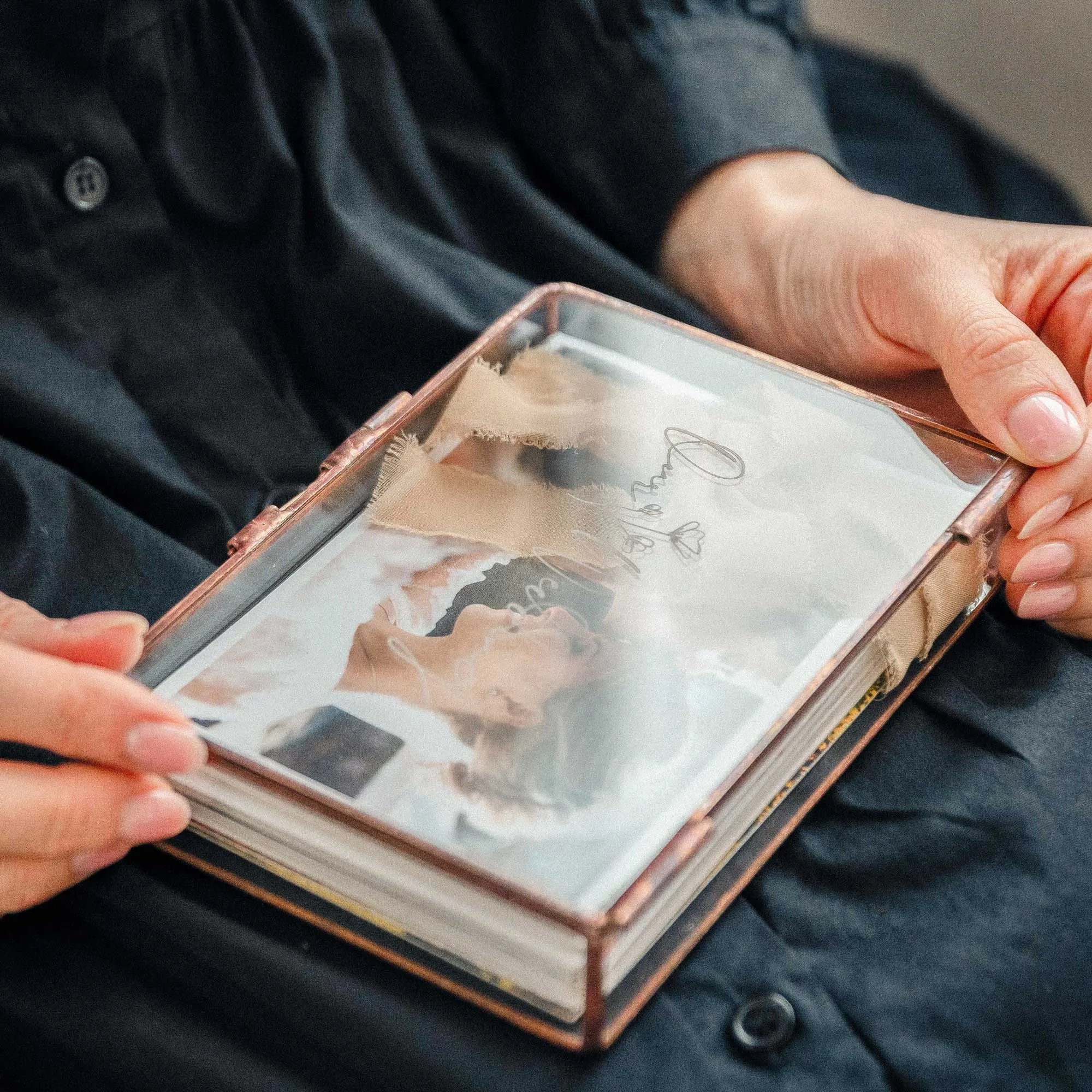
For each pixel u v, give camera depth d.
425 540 0.56
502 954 0.45
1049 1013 0.50
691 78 0.81
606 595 0.54
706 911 0.49
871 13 1.16
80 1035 0.52
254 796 0.48
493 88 0.83
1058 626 0.64
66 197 0.68
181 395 0.71
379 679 0.51
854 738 0.56
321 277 0.74
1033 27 1.08
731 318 0.82
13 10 0.65
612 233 0.85
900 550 0.55
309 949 0.51
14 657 0.46
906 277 0.68
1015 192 1.00
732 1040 0.50
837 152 0.85
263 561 0.55
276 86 0.76
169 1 0.70
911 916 0.53
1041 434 0.56
